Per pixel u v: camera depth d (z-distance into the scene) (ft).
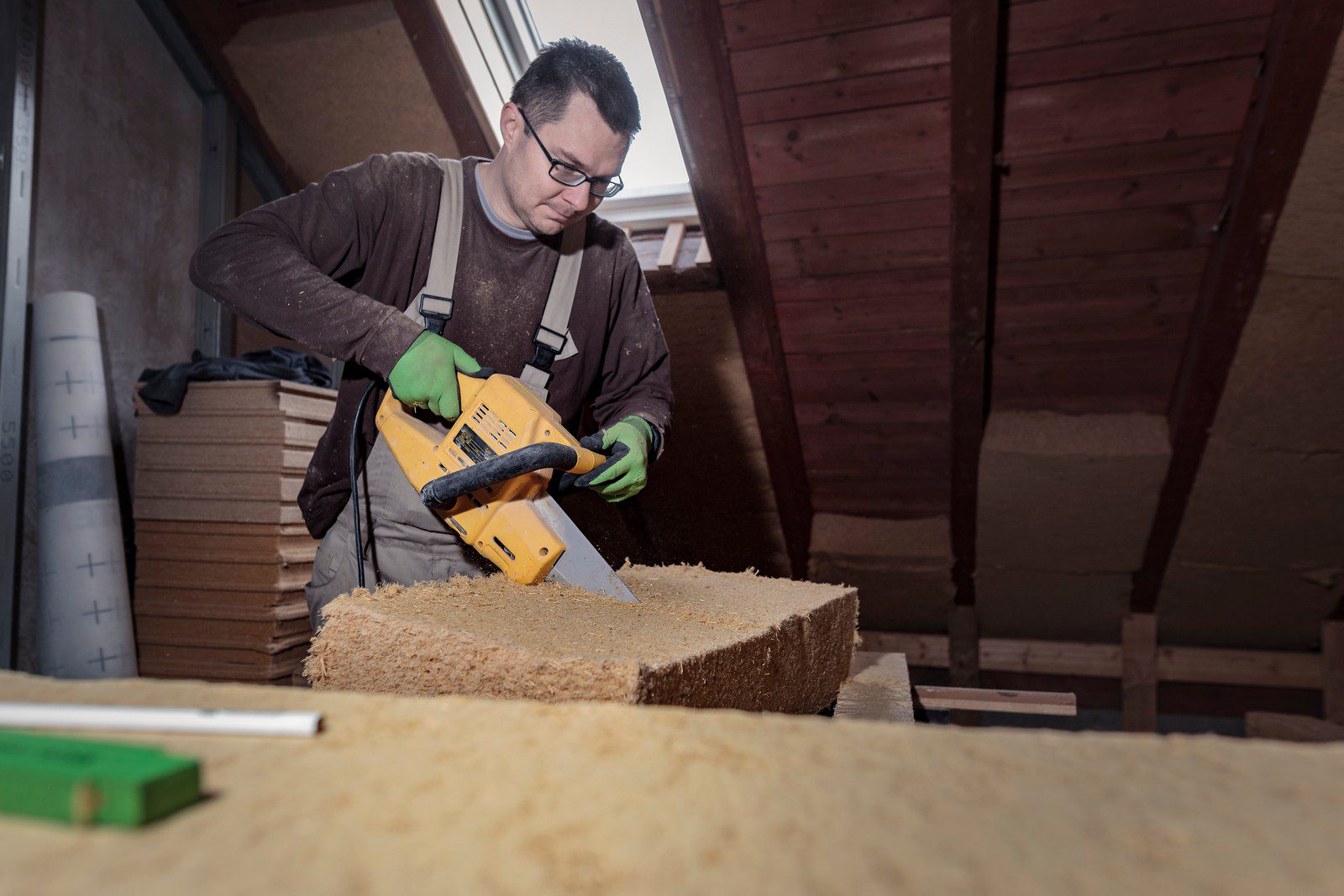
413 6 8.50
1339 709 12.31
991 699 6.14
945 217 8.61
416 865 1.03
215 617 8.32
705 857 1.06
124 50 9.27
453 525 3.84
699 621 3.49
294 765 1.35
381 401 4.60
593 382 5.57
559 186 4.35
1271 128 7.09
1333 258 7.79
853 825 1.15
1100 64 7.42
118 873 0.98
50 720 1.51
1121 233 8.52
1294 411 9.31
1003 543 11.98
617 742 1.46
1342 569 11.37
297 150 10.28
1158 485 10.54
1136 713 12.92
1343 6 6.31
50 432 7.93
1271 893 0.98
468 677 2.72
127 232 9.29
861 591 13.16
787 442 11.07
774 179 8.60
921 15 7.25
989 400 10.54
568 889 0.98
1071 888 0.99
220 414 8.36
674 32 7.36
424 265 4.65
